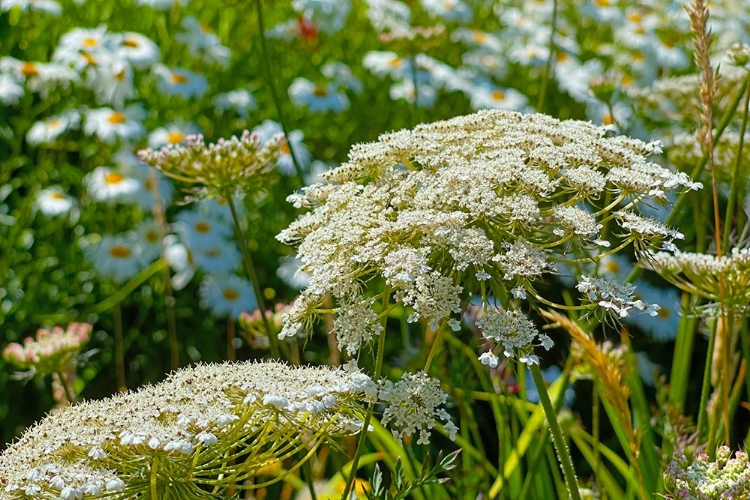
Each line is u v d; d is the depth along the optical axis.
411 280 0.73
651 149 0.87
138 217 1.40
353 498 0.86
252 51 1.52
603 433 1.28
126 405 0.72
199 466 0.73
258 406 0.71
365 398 0.76
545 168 0.81
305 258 0.81
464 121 0.90
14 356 1.11
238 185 1.07
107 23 1.50
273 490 1.20
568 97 1.54
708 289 1.01
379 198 0.82
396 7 1.54
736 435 1.18
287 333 0.84
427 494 1.07
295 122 1.49
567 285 1.27
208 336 1.35
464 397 1.10
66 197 1.35
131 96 1.41
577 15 1.64
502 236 0.80
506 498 1.08
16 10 1.45
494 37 1.60
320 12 1.48
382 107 1.52
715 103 1.14
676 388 1.10
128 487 0.72
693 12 1.00
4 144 1.42
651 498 1.04
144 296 1.35
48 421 0.73
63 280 1.36
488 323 0.74
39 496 0.67
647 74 1.51
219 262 1.33
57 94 1.43
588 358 0.97
